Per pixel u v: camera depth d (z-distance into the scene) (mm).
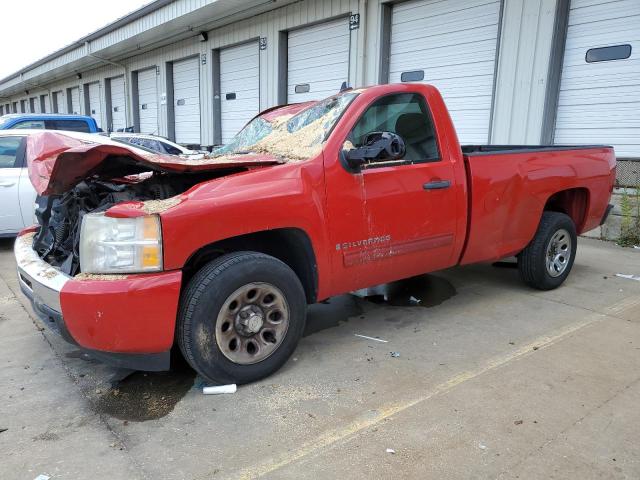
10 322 4352
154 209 2838
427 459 2469
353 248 3547
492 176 4312
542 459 2459
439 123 4047
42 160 3701
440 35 9961
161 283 2793
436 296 5008
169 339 2891
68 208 3838
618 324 4219
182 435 2689
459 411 2885
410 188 3770
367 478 2338
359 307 4695
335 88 12273
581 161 5129
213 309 2955
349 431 2709
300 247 3375
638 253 6887
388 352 3701
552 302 4809
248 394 3107
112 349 2822
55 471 2396
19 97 39812
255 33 14258
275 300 3230
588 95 8055
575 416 2830
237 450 2559
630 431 2688
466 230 4242
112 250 2818
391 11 10820
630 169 7664
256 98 14812
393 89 3811
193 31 16234
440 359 3576
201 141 17547
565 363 3488
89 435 2693
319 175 3348
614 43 7672
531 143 8656
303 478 2342
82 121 11336
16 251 3852
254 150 3914
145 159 3127
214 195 2975
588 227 5461
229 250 3348
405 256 3857
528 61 8523
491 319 4359
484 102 9406
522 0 8477
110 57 21547
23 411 2934
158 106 20000
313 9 12320
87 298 2727
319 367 3461
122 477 2359
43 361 3600
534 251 4895
